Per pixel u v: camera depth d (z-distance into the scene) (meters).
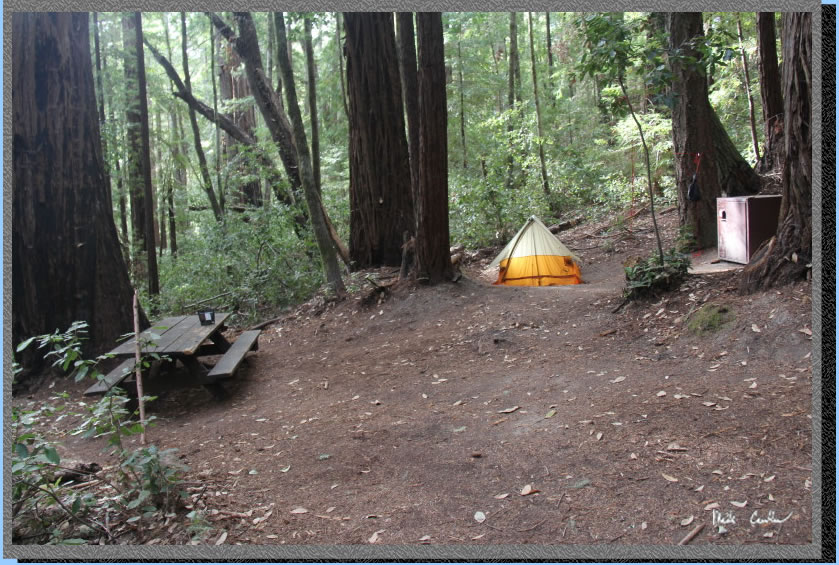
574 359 5.54
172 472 3.46
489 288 8.41
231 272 11.22
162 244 18.31
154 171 19.27
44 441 3.31
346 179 18.36
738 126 15.59
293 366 6.87
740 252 7.27
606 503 3.09
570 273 10.38
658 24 9.10
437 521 3.14
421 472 3.74
